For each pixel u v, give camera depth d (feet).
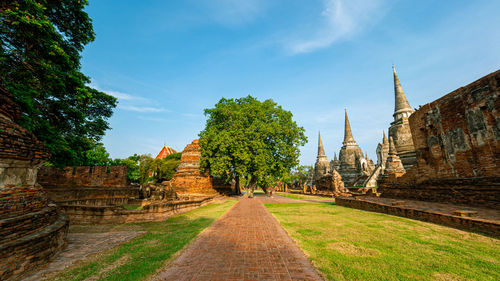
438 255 17.42
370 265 15.74
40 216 18.20
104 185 76.79
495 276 13.82
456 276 13.87
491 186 34.96
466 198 39.22
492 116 36.50
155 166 139.03
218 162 90.58
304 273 15.02
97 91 45.68
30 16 28.63
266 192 157.99
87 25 40.52
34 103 32.68
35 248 16.16
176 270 15.71
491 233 21.75
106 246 21.95
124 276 14.60
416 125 57.47
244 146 93.09
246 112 101.09
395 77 133.28
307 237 23.89
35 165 19.11
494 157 35.99
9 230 14.85
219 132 98.12
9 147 15.71
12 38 30.71
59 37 33.65
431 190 47.78
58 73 33.63
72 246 21.94
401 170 92.22
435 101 49.93
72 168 74.23
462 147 42.47
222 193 110.22
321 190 121.70
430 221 29.40
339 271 14.89
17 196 16.74
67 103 39.47
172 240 23.62
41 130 32.83
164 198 56.54
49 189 64.18
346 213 41.75
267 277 14.46
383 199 57.47
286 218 37.68
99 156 114.52
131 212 34.99
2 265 13.52
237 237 24.89
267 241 23.12
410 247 19.53
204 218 39.06
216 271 15.51
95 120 48.80
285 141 105.50
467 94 41.39
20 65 31.35
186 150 104.83
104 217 34.06
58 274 15.07
